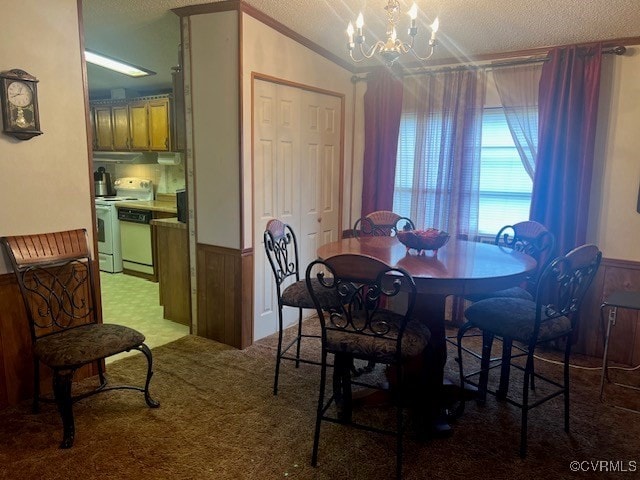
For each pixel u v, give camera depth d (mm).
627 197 3207
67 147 2459
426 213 3955
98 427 2211
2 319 2307
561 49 3232
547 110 3295
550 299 3209
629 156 3176
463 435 2229
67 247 2408
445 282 1988
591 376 2967
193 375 2795
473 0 2580
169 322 3787
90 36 3520
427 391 2275
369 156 4152
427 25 3006
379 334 1965
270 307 3480
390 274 2037
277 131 3363
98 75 4879
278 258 2717
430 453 2078
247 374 2822
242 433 2197
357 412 2404
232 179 3064
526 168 3523
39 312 2447
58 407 2191
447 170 3787
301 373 2846
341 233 4309
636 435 2264
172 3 2885
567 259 2035
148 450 2047
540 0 2551
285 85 3387
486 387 2582
